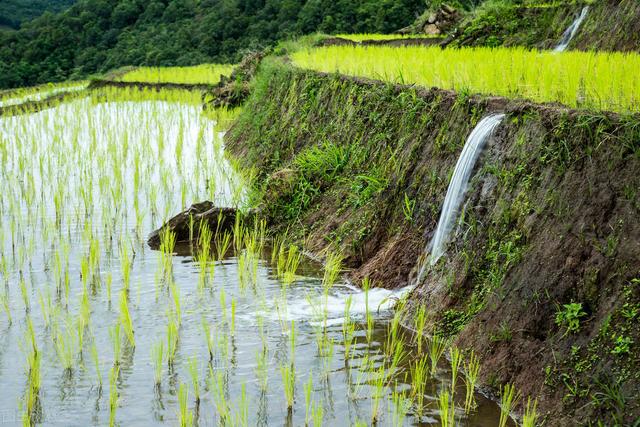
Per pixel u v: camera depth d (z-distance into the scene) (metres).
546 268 6.83
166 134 21.59
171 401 6.71
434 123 10.29
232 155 18.00
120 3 64.50
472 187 8.57
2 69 58.47
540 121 7.91
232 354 7.64
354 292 9.55
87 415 6.47
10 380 7.11
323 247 11.15
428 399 6.68
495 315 7.15
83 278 9.17
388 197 10.51
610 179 6.71
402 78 11.95
